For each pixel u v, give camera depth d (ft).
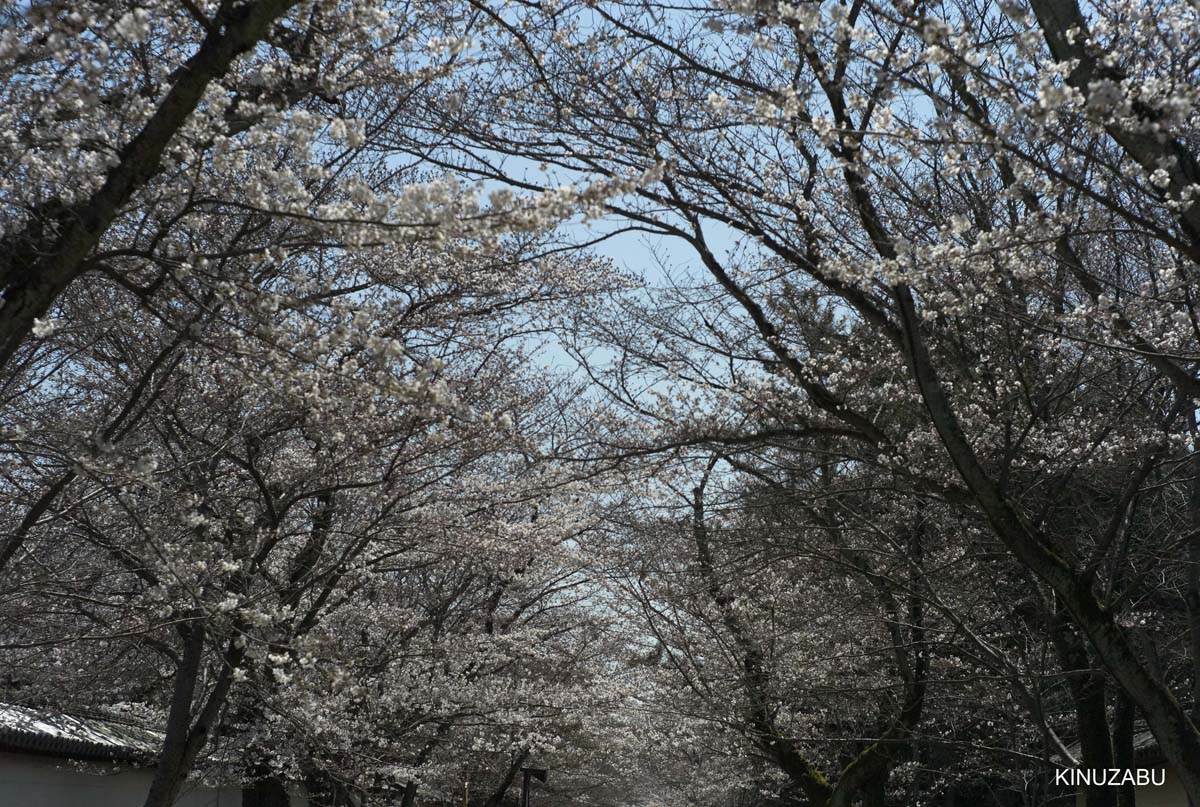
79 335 26.99
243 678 22.81
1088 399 29.96
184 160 17.02
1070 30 15.19
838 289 22.61
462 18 22.84
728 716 40.91
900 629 37.14
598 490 33.17
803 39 17.70
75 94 15.20
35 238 16.29
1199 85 16.78
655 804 115.75
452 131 24.80
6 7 15.67
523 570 53.67
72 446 21.95
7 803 40.32
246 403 29.91
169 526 26.21
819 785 44.06
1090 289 23.02
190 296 16.01
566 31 22.59
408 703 43.78
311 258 30.55
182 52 20.98
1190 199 15.79
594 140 24.02
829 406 25.55
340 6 18.92
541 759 71.10
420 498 33.50
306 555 35.12
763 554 32.53
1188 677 43.34
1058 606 31.65
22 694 42.09
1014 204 25.41
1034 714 27.37
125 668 41.19
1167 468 30.40
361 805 47.60
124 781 48.65
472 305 33.60
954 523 33.68
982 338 27.89
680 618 43.96
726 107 18.76
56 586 25.88
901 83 14.94
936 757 60.44
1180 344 23.13
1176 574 32.42
